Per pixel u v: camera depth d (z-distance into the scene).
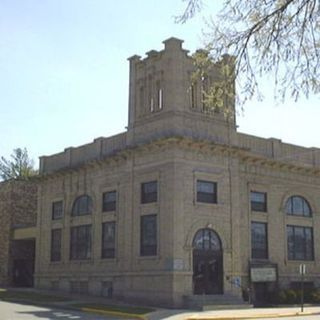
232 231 38.94
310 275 43.97
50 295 42.47
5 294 42.91
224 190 39.12
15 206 56.84
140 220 38.75
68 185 47.44
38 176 50.75
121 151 40.59
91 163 44.03
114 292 40.25
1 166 80.75
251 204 41.53
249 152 41.19
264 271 40.59
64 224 47.06
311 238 44.97
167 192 36.88
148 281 37.00
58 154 49.81
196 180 37.69
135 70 41.94
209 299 35.69
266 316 29.72
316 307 37.75
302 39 8.91
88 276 43.19
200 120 38.78
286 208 43.81
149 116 39.72
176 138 36.56
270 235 42.09
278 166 43.47
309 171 45.66
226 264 38.06
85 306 33.59
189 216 36.78
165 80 38.88
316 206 45.81
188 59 39.09
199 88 39.22
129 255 39.06
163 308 34.34
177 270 35.34
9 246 55.66
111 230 41.91
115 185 41.91
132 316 28.92
